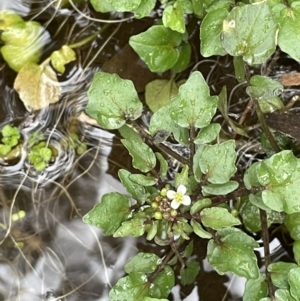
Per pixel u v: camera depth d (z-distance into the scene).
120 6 0.29
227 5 0.29
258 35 0.27
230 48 0.27
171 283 0.28
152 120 0.28
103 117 0.28
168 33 0.30
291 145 0.30
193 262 0.30
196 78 0.27
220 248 0.28
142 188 0.28
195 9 0.29
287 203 0.27
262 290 0.28
